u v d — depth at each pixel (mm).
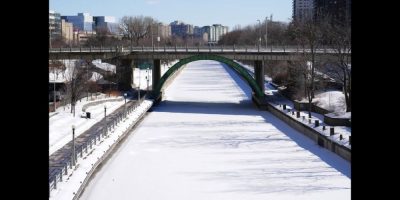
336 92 89438
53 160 46375
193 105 102312
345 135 57156
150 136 67375
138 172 47844
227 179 45156
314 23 103625
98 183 43625
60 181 37531
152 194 40781
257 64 100312
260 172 47500
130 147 59781
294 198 39062
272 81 135500
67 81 89375
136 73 158625
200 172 47875
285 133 69375
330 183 43062
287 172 47219
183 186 43125
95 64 129750
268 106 95562
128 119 74938
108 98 98000
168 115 87750
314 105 83438
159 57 102562
